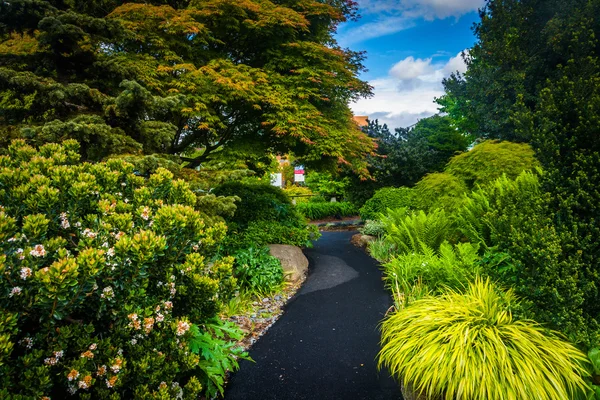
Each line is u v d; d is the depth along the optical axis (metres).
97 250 1.66
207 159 7.06
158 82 5.28
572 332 1.92
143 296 1.88
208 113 5.63
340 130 7.23
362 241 8.77
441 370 1.93
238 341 3.42
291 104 6.19
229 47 7.22
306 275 5.95
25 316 1.55
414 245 5.53
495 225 2.63
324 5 6.89
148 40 5.79
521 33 8.16
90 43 4.47
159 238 1.85
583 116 2.07
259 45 7.08
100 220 2.04
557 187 2.16
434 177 7.22
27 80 3.57
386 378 2.76
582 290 1.96
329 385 2.67
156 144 4.57
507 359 1.89
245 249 5.54
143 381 1.79
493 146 6.61
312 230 8.00
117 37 4.55
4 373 1.39
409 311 2.69
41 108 4.12
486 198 4.45
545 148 2.20
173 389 2.00
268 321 3.97
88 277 1.53
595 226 2.01
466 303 2.54
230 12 6.12
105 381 1.70
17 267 1.45
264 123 6.13
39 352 1.48
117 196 2.42
